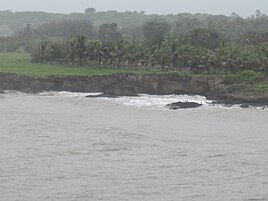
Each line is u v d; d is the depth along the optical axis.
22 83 151.75
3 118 96.25
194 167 59.31
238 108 117.19
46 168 58.41
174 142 74.88
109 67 172.00
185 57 158.88
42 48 189.38
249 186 51.84
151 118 102.06
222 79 144.00
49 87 150.25
